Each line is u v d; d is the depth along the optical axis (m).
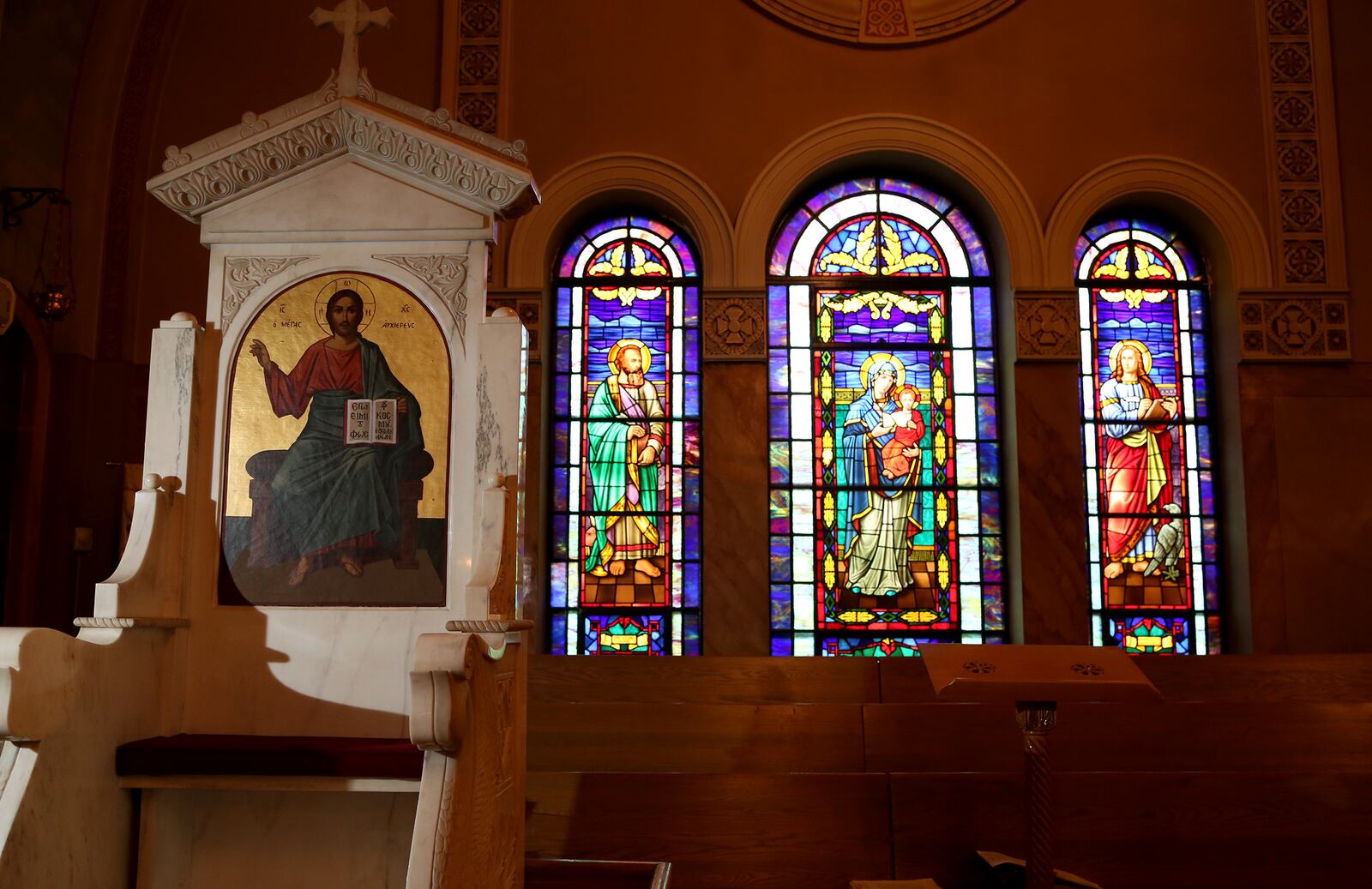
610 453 7.05
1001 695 3.20
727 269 6.96
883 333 7.24
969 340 7.21
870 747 4.20
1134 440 7.09
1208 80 7.14
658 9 7.21
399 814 2.69
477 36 7.12
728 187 7.04
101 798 2.49
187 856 2.69
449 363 2.90
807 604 6.89
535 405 6.82
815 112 7.12
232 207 3.00
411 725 2.15
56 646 2.35
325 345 2.94
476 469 2.83
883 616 6.89
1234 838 3.66
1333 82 7.18
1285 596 6.64
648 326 7.21
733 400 6.84
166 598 2.76
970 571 6.95
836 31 7.18
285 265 2.98
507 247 6.96
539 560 6.77
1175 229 7.34
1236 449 6.85
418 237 2.96
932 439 7.11
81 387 6.49
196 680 2.79
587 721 4.29
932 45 7.19
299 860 2.69
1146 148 7.07
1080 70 7.16
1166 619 6.89
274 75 7.02
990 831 3.67
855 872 3.63
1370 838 3.67
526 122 7.07
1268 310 6.90
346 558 2.84
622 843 3.69
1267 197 7.02
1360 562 6.68
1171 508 7.01
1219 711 4.20
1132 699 3.22
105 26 6.80
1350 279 6.97
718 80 7.14
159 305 6.73
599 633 6.85
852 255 7.32
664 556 6.93
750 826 3.69
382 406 2.90
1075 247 7.11
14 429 6.27
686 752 4.24
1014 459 6.85
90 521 6.40
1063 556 6.68
